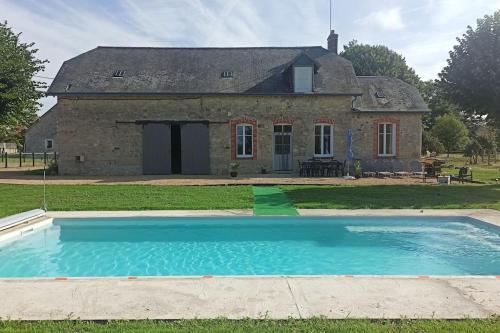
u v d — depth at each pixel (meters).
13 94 18.30
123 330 3.84
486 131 39.66
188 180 17.81
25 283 5.29
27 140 49.00
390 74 44.00
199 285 5.22
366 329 3.84
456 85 16.28
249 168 20.98
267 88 20.83
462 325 3.93
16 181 17.45
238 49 23.62
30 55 20.34
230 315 4.26
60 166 20.53
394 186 15.73
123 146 20.61
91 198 12.59
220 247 8.48
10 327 3.92
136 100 20.52
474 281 5.41
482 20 15.95
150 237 9.21
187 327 3.91
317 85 21.17
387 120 21.80
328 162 19.89
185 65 22.02
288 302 4.64
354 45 46.47
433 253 8.01
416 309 4.42
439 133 41.97
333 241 8.88
